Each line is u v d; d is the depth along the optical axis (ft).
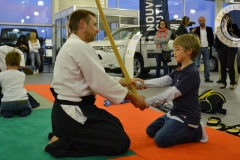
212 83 23.30
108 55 23.25
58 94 7.68
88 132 7.47
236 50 19.53
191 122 8.23
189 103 8.29
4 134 9.45
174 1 51.11
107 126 7.57
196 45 8.39
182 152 7.76
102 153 7.51
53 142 7.70
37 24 43.80
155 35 23.59
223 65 19.99
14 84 11.85
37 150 7.93
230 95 17.44
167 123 8.42
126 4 49.21
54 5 44.29
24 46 31.48
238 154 7.64
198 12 52.54
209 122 10.82
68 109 7.50
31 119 11.45
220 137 9.10
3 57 14.16
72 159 7.24
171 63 26.86
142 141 8.73
